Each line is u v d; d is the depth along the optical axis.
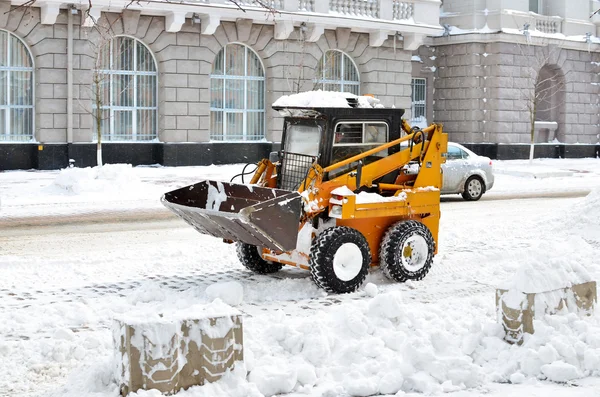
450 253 12.89
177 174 27.27
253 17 31.31
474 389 6.46
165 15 30.30
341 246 10.07
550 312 7.36
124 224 16.30
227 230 9.96
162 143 30.75
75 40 28.80
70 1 27.73
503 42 39.31
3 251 13.02
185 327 6.21
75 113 29.06
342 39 34.47
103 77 28.48
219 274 11.39
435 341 7.00
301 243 10.34
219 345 6.30
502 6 39.12
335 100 10.75
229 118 32.78
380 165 10.98
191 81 31.12
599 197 15.40
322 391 6.39
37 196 20.30
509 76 39.56
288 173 11.08
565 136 42.38
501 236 14.65
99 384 6.33
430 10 36.19
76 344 7.46
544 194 23.27
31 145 28.77
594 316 7.80
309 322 7.16
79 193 20.80
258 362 6.62
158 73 30.91
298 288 10.29
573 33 41.94
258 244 10.00
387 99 36.06
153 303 9.51
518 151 40.22
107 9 28.94
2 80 28.36
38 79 28.52
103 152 30.03
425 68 40.47
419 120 40.62
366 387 6.34
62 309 8.96
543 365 6.73
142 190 21.66
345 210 10.20
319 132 10.68
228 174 27.48
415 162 11.41
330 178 10.59
